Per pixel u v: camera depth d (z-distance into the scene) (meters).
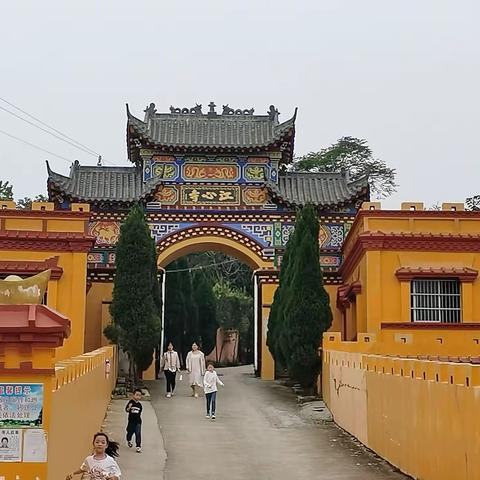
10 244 27.02
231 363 56.53
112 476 9.84
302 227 28.39
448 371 12.27
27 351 8.80
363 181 33.50
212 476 14.88
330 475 14.86
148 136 33.06
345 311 31.84
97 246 32.66
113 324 28.80
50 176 32.91
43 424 8.77
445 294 27.14
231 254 34.62
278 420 22.36
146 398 26.75
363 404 18.33
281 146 33.81
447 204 28.06
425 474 13.34
